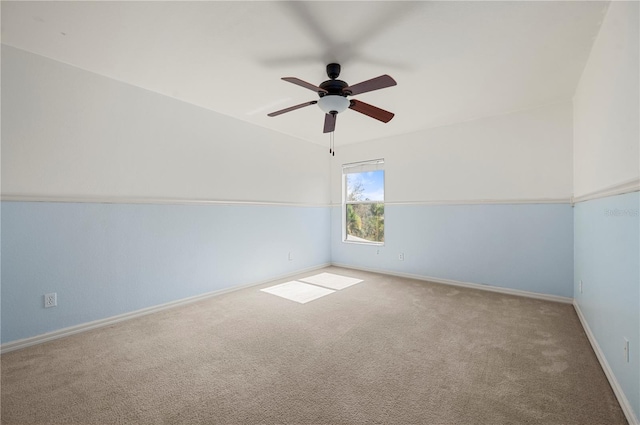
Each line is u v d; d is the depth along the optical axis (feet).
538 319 9.00
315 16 6.04
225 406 5.11
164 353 6.98
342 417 4.82
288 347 7.27
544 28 6.42
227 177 12.09
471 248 12.76
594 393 5.36
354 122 13.03
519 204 11.60
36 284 7.54
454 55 7.52
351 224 17.33
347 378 5.92
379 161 15.85
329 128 9.81
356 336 7.88
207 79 8.94
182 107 10.59
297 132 14.65
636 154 4.62
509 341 7.50
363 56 7.57
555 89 9.67
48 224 7.73
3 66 7.06
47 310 7.70
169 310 10.00
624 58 5.13
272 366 6.39
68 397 5.34
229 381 5.84
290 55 7.55
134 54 7.55
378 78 6.61
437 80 8.93
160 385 5.72
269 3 5.67
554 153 10.87
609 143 6.08
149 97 9.70
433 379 5.86
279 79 8.90
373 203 16.28
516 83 9.18
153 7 5.79
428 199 13.96
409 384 5.70
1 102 7.04
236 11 5.91
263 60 7.80
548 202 10.96
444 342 7.48
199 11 5.90
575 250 10.19
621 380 5.14
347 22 6.22
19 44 7.11
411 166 14.52
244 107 11.27
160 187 10.00
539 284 11.18
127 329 8.42
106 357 6.80
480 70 8.32
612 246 5.81
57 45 7.15
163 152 10.07
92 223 8.49
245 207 12.83
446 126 13.39
